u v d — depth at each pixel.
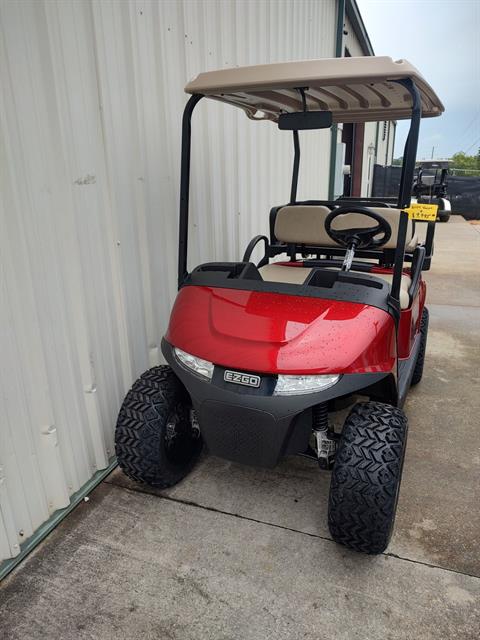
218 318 1.88
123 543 1.91
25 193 1.73
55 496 2.03
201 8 2.73
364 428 1.72
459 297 5.48
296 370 1.67
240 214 3.69
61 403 2.00
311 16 5.05
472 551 1.86
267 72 1.82
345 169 8.13
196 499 2.15
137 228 2.38
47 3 1.73
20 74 1.66
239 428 1.74
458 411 2.92
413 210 1.80
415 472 2.34
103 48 2.02
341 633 1.55
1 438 1.74
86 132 1.98
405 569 1.78
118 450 2.02
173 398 2.06
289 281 2.53
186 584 1.73
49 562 1.83
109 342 2.26
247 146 3.67
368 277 1.97
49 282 1.88
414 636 1.54
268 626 1.57
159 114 2.47
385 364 1.77
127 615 1.62
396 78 1.73
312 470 2.34
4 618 1.61
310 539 1.92
